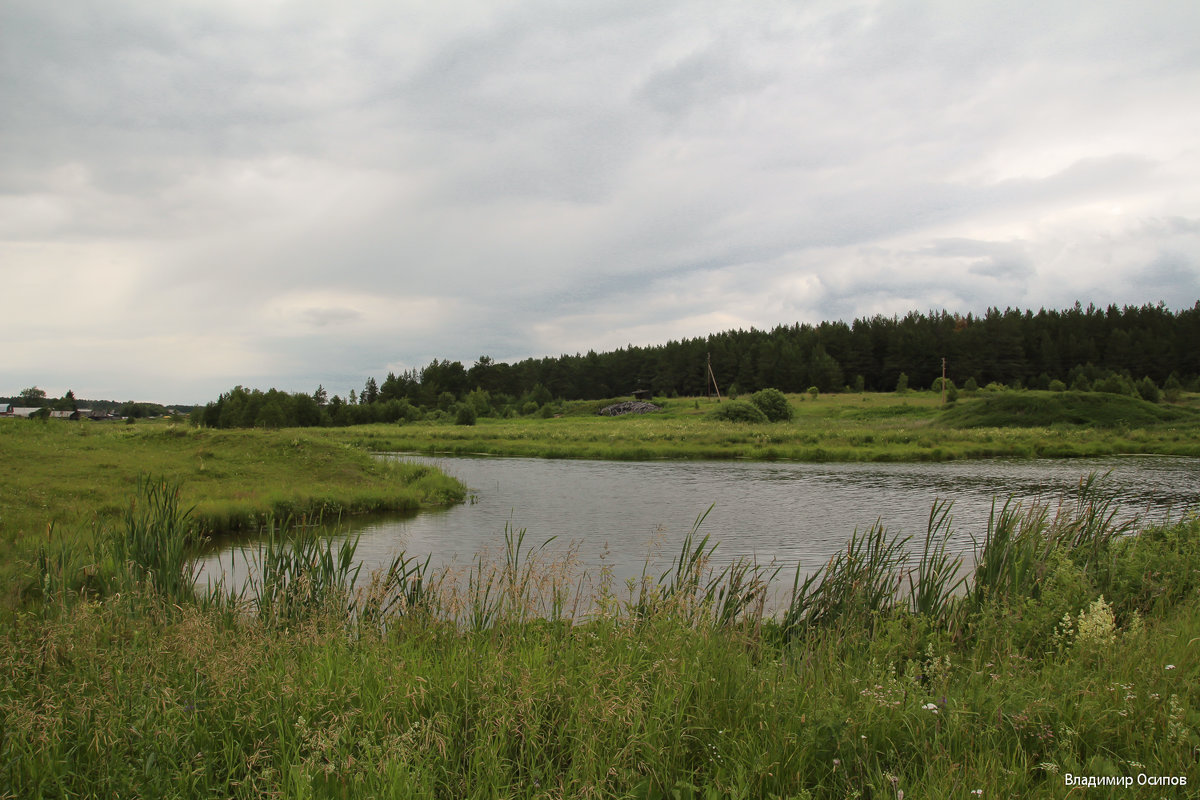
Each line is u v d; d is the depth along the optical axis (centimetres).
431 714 438
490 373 17862
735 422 8219
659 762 386
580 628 594
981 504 2444
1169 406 7594
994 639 607
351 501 2277
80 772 376
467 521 2081
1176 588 813
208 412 11081
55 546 1062
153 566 946
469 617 677
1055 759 388
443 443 5544
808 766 385
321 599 770
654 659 497
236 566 1368
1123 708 431
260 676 462
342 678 475
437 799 367
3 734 394
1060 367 13525
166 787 362
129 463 2555
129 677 462
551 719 434
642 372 16950
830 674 510
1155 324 14375
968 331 14262
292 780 357
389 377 16738
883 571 866
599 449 4997
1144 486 2986
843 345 15175
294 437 3241
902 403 10619
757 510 2330
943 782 355
